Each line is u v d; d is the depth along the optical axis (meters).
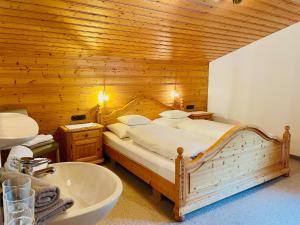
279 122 4.31
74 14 2.65
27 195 0.90
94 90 4.00
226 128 3.73
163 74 4.76
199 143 2.87
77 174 1.49
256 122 4.65
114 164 3.76
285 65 4.13
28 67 3.39
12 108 3.32
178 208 2.33
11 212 0.84
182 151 2.27
